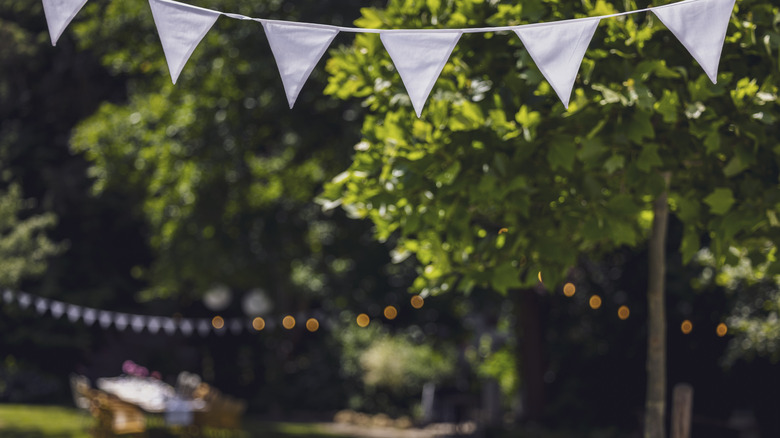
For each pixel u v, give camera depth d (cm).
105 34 1286
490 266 516
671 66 440
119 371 2097
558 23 284
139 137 1346
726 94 438
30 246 1631
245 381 2177
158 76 1335
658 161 438
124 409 1155
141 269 2072
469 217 479
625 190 499
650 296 509
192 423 1240
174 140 1240
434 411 1864
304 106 1156
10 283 1577
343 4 1087
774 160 455
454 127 443
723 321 1211
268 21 287
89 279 2094
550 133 448
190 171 1222
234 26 1125
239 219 1331
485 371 1719
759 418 1207
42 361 1972
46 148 2103
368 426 1820
